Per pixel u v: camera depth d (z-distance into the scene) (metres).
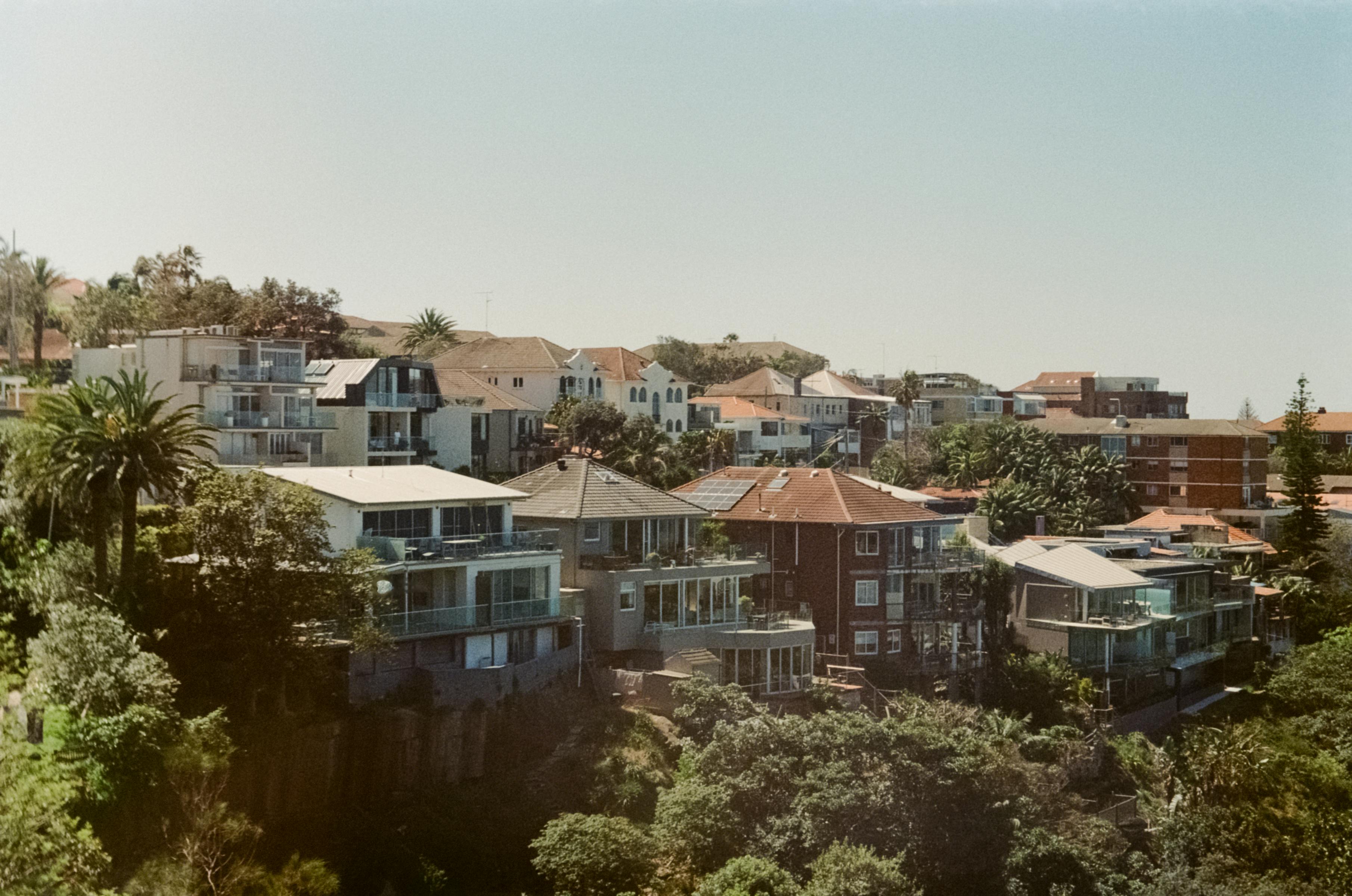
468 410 96.00
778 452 138.50
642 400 126.25
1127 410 192.00
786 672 63.91
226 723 42.47
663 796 49.53
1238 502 133.50
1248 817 57.81
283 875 38.72
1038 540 94.00
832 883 44.12
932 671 70.44
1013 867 49.59
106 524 45.75
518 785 50.88
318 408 85.94
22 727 34.44
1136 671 78.25
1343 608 98.06
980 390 177.50
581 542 63.34
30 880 29.77
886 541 71.69
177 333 79.06
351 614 49.19
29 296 102.69
